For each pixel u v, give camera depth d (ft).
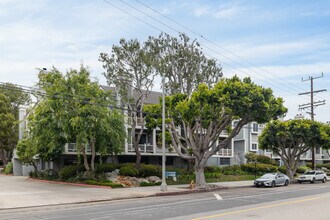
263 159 196.24
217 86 94.68
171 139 110.83
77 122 101.14
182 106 97.35
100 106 106.42
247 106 92.43
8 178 140.26
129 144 142.10
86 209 59.67
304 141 148.56
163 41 121.70
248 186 117.60
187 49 121.49
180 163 167.02
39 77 110.93
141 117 128.57
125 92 123.03
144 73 121.49
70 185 107.96
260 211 53.31
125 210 56.59
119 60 121.60
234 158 196.95
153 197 82.74
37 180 126.41
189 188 101.35
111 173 118.42
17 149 133.90
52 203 69.10
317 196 78.59
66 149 128.36
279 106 99.91
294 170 154.71
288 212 52.16
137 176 120.98
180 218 46.62
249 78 98.12
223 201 68.74
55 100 104.53
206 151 109.70
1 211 59.52
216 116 98.43
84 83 109.40
